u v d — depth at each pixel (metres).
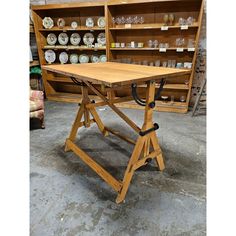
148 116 1.66
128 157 2.34
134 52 4.08
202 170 2.06
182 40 3.61
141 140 1.68
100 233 1.41
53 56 4.52
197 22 3.46
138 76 1.45
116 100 2.05
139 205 1.64
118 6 3.74
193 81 3.84
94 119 2.67
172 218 1.51
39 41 4.28
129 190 1.80
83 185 1.88
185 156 2.30
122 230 1.43
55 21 4.38
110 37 3.87
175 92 4.05
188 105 3.83
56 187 1.84
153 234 1.39
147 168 2.10
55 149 2.49
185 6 3.47
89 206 1.63
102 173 1.82
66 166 2.16
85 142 2.67
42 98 2.97
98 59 4.27
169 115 3.58
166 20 3.51
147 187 1.84
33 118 2.97
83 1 3.97
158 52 3.92
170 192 1.77
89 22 4.06
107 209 1.60
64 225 1.47
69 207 1.62
